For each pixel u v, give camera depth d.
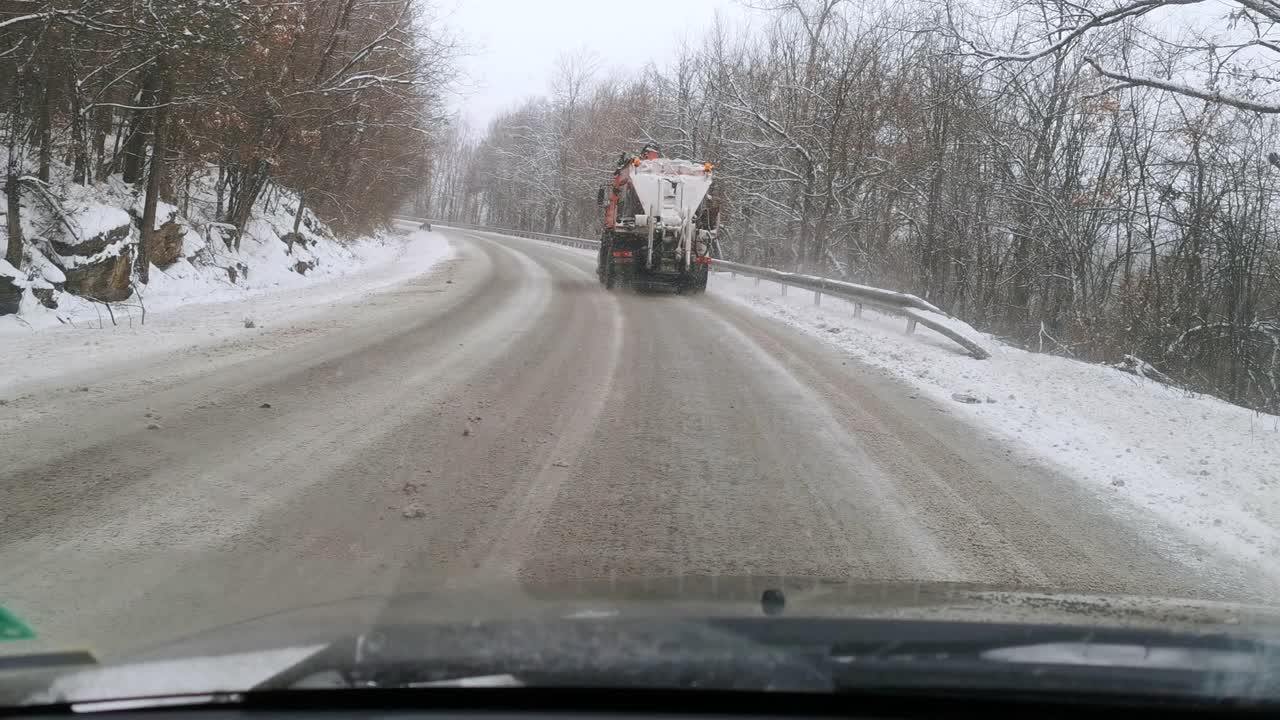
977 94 18.16
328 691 2.10
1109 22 12.20
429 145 35.62
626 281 20.58
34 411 6.94
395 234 54.41
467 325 13.25
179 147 17.11
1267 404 15.07
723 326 14.87
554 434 7.07
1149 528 5.59
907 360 12.23
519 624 2.47
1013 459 7.19
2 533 4.47
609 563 4.43
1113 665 2.30
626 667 2.12
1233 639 2.57
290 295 16.91
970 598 2.98
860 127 26.23
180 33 12.95
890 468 6.62
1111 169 22.12
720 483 5.97
